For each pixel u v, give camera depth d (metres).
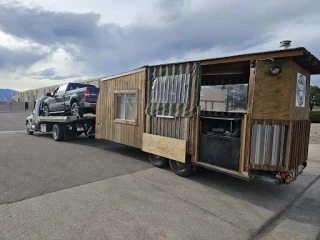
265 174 4.04
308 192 4.61
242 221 3.33
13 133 13.30
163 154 5.57
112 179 4.99
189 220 3.30
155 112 5.84
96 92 9.59
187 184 4.84
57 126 10.33
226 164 4.43
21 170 5.48
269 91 3.79
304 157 4.45
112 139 7.59
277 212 3.67
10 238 2.71
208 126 5.09
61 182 4.69
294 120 3.83
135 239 2.78
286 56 3.56
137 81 6.44
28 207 3.53
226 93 6.42
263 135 3.84
